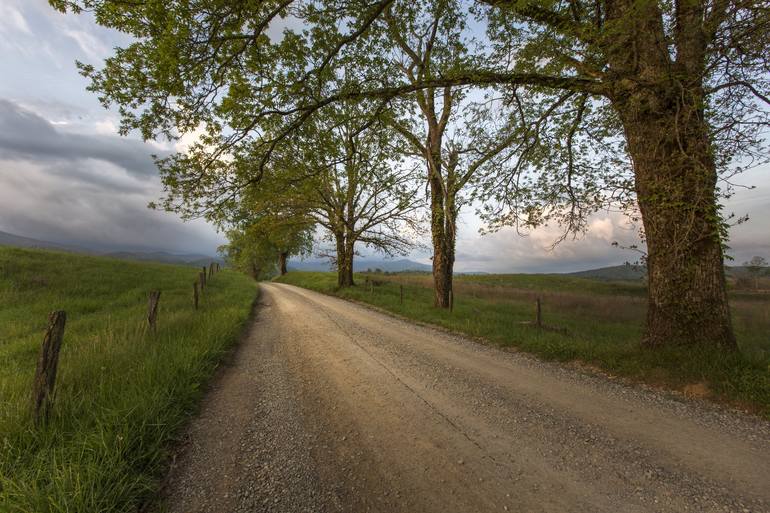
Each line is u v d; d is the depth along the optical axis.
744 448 3.25
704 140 5.17
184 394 4.54
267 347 8.00
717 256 5.43
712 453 3.17
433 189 14.40
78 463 2.65
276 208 22.98
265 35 6.28
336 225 25.44
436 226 14.30
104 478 2.66
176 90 5.91
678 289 5.58
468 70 6.80
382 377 5.63
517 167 8.08
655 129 5.82
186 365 5.34
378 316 13.19
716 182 5.41
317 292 26.44
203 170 7.23
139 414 3.60
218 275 31.11
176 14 5.23
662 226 5.75
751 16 4.14
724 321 5.34
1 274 15.00
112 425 3.35
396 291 22.77
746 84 4.54
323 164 8.35
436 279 14.52
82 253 26.83
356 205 25.11
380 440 3.54
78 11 5.25
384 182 17.58
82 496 2.38
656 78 5.52
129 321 8.84
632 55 5.84
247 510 2.51
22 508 2.25
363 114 8.20
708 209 5.17
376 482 2.81
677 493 2.59
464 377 5.61
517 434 3.62
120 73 5.92
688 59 5.55
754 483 2.70
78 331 8.65
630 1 5.60
